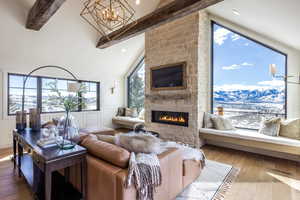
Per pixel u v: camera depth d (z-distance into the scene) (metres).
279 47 3.56
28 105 4.43
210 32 4.39
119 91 6.81
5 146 4.05
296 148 2.90
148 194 1.45
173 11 2.88
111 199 1.39
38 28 3.65
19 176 2.55
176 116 4.41
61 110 5.00
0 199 2.03
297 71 3.41
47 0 2.64
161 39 4.64
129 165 1.44
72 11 3.90
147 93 5.03
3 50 3.76
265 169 2.87
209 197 2.05
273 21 2.88
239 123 4.15
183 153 2.22
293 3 2.16
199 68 3.97
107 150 1.60
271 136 3.28
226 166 2.97
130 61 6.39
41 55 4.32
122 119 6.09
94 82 6.00
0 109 3.97
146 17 3.36
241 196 2.09
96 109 6.12
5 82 3.99
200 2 2.54
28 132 2.57
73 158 1.63
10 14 3.39
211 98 4.44
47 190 1.47
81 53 4.90
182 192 2.14
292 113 3.50
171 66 4.40
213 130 3.85
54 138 1.96
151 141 1.76
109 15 2.28
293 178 2.56
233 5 3.13
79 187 1.90
